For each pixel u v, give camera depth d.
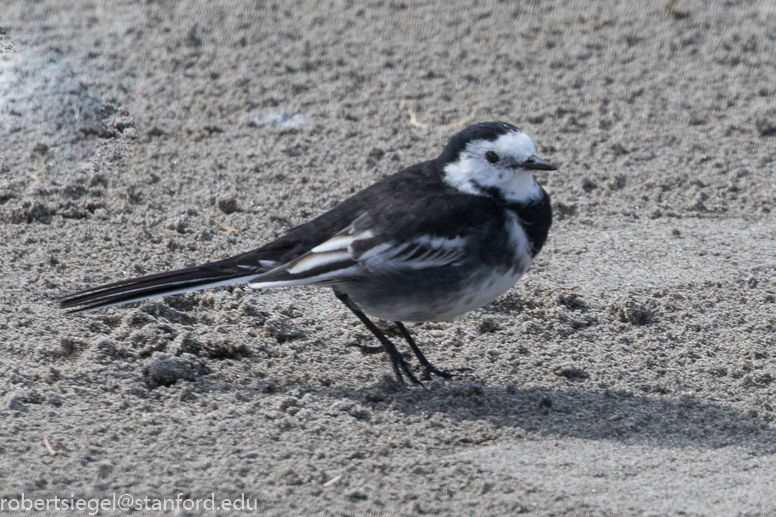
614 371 10.52
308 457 8.66
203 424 9.07
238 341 10.62
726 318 11.58
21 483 7.89
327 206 14.23
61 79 17.31
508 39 19.89
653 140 16.42
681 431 9.44
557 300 11.75
